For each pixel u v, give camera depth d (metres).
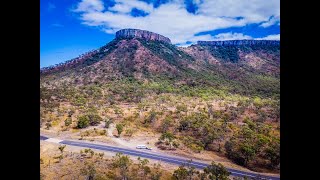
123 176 23.67
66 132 40.31
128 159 27.58
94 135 39.03
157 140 37.38
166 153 32.91
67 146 33.66
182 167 26.48
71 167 25.11
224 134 37.44
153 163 29.08
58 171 23.95
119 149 33.94
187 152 33.34
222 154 32.97
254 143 33.25
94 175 22.92
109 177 23.27
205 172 25.94
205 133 38.19
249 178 26.52
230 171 28.30
